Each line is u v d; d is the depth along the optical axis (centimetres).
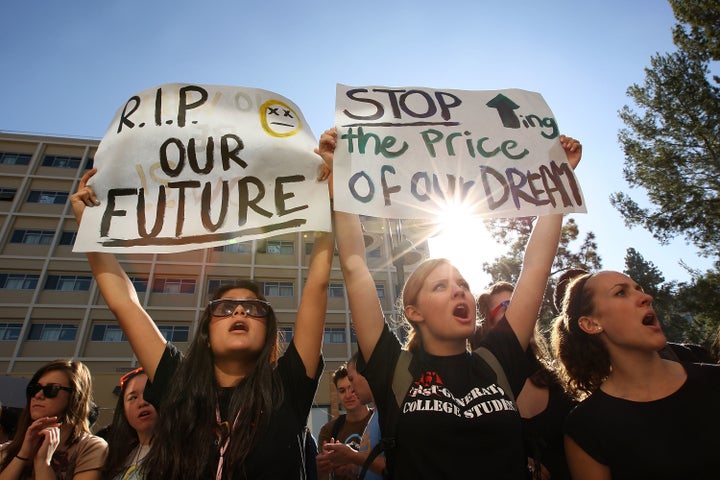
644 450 164
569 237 1464
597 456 174
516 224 1557
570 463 184
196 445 170
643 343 181
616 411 176
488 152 241
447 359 190
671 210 1569
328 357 2522
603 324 194
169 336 2486
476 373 183
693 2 1530
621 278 199
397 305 279
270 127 244
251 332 197
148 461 175
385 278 2691
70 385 269
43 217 2741
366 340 196
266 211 223
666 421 168
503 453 159
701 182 1570
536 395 234
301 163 235
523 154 243
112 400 1888
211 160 234
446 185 228
